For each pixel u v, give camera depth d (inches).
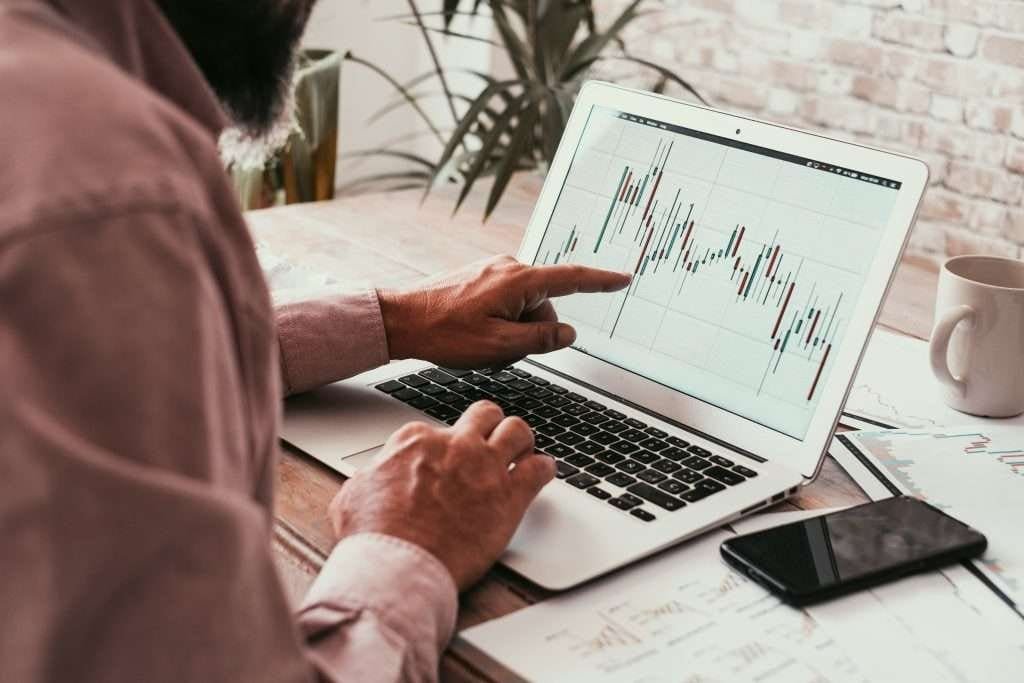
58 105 16.4
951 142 80.4
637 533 29.5
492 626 26.0
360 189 121.2
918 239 83.9
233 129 25.0
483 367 38.3
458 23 114.1
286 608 18.1
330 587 24.2
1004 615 27.1
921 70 80.7
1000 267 40.7
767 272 36.8
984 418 39.2
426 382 38.7
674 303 38.5
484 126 83.0
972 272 40.7
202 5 21.4
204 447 16.5
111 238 15.9
